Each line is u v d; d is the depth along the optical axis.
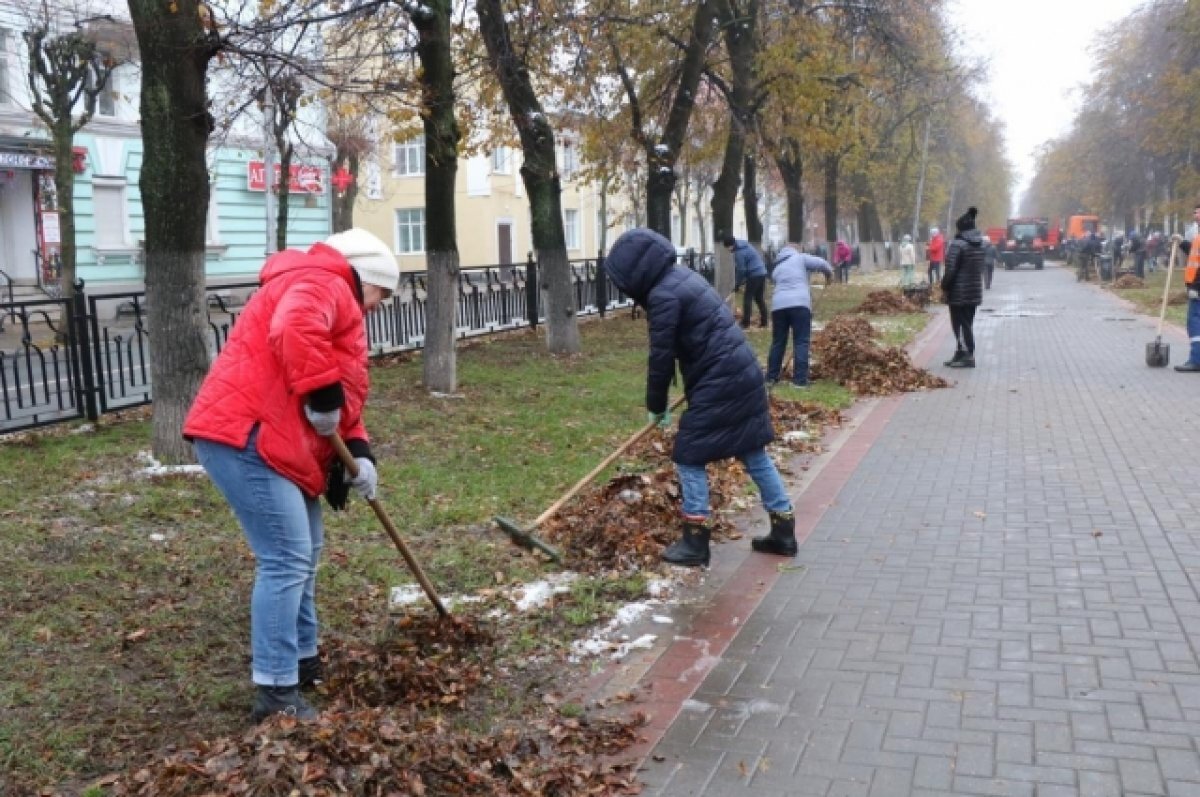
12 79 21.20
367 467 3.73
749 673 4.08
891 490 6.94
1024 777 3.24
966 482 7.09
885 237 62.78
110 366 9.62
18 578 5.03
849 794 3.18
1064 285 34.88
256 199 27.44
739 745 3.51
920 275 43.69
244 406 3.39
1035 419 9.37
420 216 42.38
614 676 4.09
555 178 14.37
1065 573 5.13
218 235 26.39
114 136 23.77
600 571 5.28
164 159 7.09
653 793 3.22
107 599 4.81
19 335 9.28
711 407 5.21
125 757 3.43
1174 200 40.06
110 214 24.11
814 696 3.86
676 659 4.23
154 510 6.24
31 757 3.41
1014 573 5.16
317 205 29.41
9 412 8.48
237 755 2.95
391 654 4.10
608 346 15.66
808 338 11.36
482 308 16.95
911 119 36.12
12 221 22.80
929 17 25.27
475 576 5.19
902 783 3.23
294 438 3.44
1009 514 6.25
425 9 9.85
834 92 21.03
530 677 4.11
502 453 7.96
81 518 6.07
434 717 3.60
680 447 5.30
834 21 20.80
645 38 15.33
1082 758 3.34
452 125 10.49
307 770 2.86
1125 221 55.03
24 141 21.14
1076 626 4.45
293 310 3.30
